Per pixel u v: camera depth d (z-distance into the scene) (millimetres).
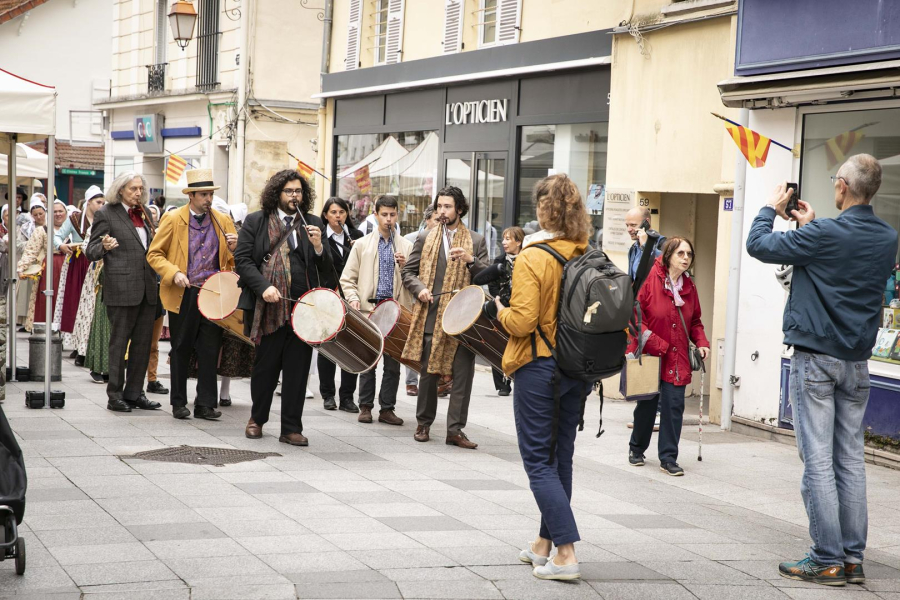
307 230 8344
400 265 9305
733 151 10297
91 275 12656
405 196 16688
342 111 18562
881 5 8547
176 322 9461
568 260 5207
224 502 6508
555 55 13266
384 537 5836
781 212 5699
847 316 5418
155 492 6707
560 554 5180
